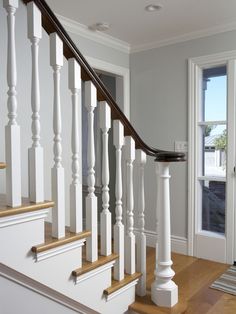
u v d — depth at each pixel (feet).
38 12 4.33
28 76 7.97
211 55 10.05
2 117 7.30
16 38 7.63
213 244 10.16
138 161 6.75
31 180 4.37
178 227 10.99
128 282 6.25
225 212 10.00
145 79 11.68
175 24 9.75
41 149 4.39
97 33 10.41
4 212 3.76
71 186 5.08
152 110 11.55
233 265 9.74
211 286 8.14
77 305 5.17
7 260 3.90
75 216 5.07
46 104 8.51
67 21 9.39
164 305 6.40
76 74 4.99
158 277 6.53
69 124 9.27
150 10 8.73
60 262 4.68
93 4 8.34
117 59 11.50
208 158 10.59
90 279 5.32
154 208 11.39
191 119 10.54
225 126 10.10
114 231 6.23
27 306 4.32
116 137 6.10
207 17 9.25
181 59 10.75
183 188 10.84
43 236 4.37
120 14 9.02
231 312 6.83
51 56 4.66
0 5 7.02
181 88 10.78
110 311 5.86
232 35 9.65
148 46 11.50
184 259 10.28
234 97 9.70
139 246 6.86
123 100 11.94
